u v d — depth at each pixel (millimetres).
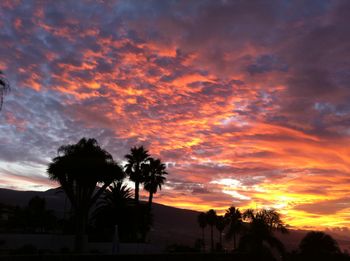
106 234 40719
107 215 41250
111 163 35625
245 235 37750
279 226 38000
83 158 33875
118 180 35719
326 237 49062
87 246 34562
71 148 35531
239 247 37875
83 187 34094
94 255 21984
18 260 18281
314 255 47719
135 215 43188
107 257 22578
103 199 42406
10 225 63125
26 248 28625
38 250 29156
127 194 42875
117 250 28859
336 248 48875
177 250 40500
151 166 54281
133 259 24062
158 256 25734
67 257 20672
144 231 47969
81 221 33188
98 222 41594
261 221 37844
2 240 29453
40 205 71562
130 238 41750
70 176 33875
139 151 54656
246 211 38781
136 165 54344
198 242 52906
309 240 49062
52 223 68062
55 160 34469
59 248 32438
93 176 33750
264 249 37062
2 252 26516
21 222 64625
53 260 19938
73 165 33312
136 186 53250
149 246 38719
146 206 50312
